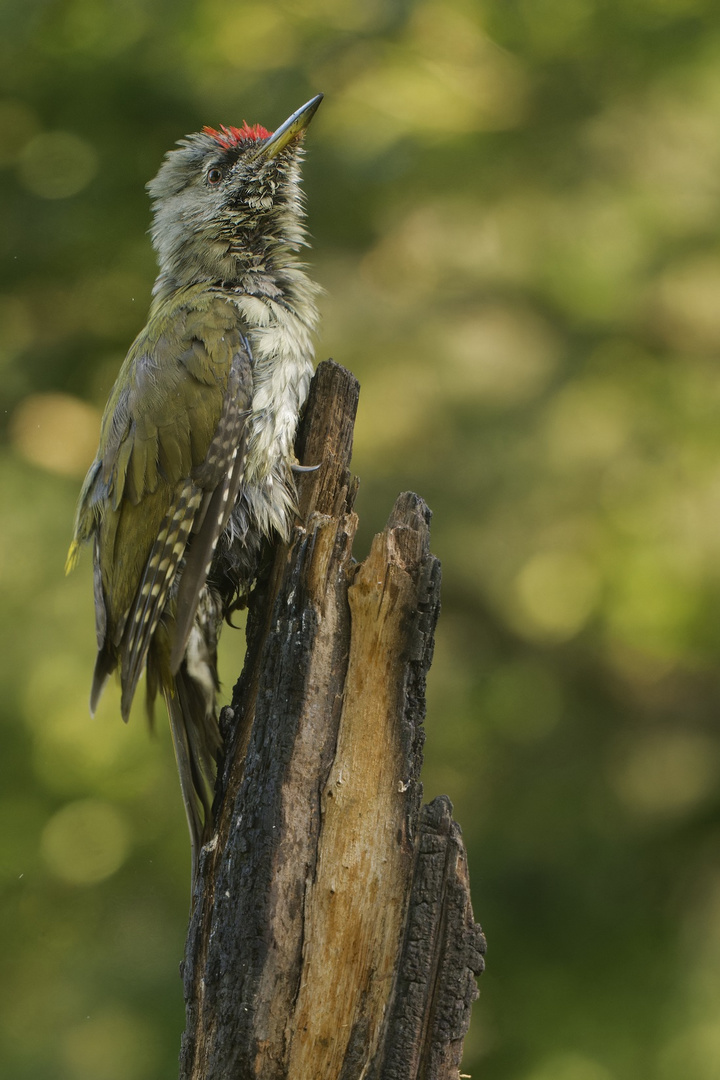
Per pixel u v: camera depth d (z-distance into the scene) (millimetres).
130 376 6934
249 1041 4961
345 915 5109
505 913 12883
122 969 12578
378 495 13562
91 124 13797
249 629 5953
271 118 13812
